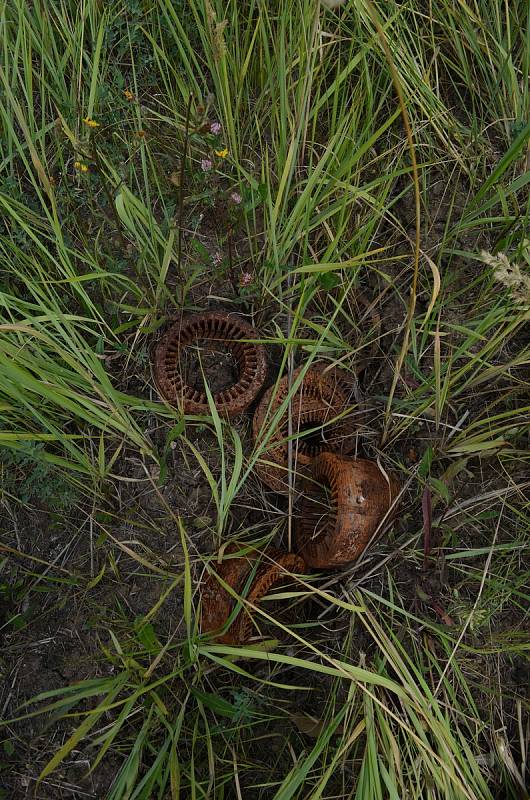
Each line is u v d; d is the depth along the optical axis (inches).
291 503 38.2
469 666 38.2
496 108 42.8
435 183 42.1
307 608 39.7
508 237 37.6
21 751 36.8
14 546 38.4
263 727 38.2
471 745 37.9
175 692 37.5
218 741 37.8
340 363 38.8
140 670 35.6
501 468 39.7
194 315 38.9
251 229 41.1
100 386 37.4
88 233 39.8
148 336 39.7
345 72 37.9
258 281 39.5
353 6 40.0
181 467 39.4
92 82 37.7
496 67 42.6
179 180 37.5
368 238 40.4
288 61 39.6
